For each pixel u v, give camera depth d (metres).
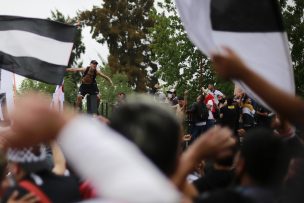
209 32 3.74
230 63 2.31
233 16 3.81
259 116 17.55
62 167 3.92
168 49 49.53
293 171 3.55
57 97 13.58
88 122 1.35
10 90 10.73
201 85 48.78
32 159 3.16
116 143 1.32
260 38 3.81
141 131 1.71
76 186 3.23
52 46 9.43
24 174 3.17
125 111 1.74
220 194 2.70
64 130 1.32
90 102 18.70
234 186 2.93
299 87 41.69
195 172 4.74
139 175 1.27
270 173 2.90
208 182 3.93
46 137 1.35
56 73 9.42
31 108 1.36
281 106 2.36
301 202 3.45
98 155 1.28
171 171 1.80
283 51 3.81
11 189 3.13
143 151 1.69
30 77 9.41
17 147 1.39
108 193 1.26
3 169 3.50
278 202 3.00
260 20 3.80
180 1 3.70
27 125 1.35
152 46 50.88
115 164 1.27
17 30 9.38
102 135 1.33
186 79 49.41
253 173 2.89
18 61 9.40
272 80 3.78
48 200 3.11
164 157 1.74
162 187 1.28
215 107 21.17
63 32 9.47
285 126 3.85
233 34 3.80
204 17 3.75
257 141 2.90
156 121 1.72
